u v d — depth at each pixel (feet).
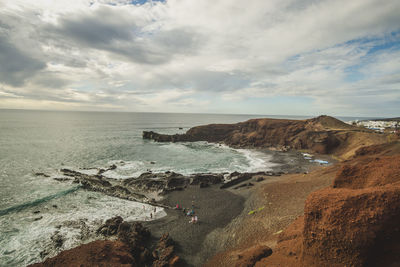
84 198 119.44
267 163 223.71
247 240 74.64
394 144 127.24
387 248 30.78
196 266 67.77
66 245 77.46
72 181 144.15
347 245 32.22
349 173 51.42
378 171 47.03
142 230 82.33
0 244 77.20
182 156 250.57
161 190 135.85
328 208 36.35
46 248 75.56
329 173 126.62
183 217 101.60
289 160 236.63
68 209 106.01
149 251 71.31
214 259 69.15
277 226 77.20
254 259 51.78
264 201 107.04
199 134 401.70
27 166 179.11
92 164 197.88
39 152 233.35
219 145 345.10
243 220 92.73
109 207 110.01
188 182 150.10
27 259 70.18
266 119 386.11
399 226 30.91
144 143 339.77
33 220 94.38
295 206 91.15
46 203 111.24
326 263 34.17
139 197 124.47
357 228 32.12
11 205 106.93
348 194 36.47
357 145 244.63
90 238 82.07
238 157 252.01
